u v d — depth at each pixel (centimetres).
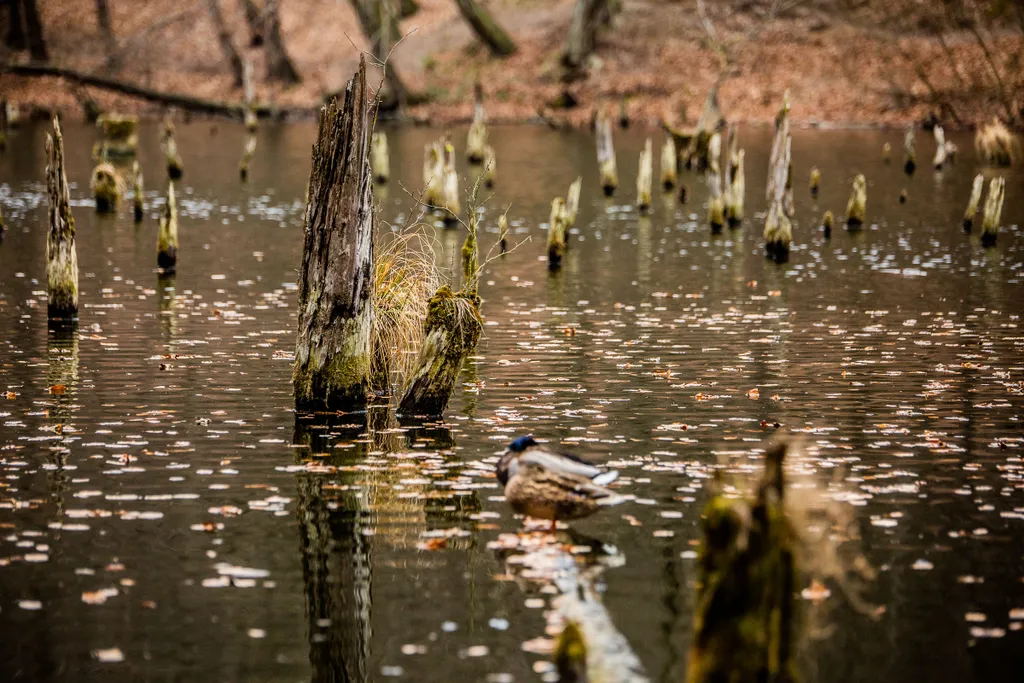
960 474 1092
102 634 777
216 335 1764
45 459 1136
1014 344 1703
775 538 616
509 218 3334
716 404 1362
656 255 2677
